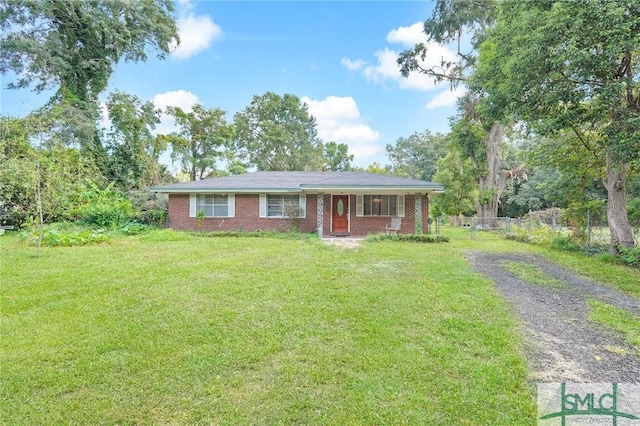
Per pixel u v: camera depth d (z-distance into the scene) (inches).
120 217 614.5
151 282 241.3
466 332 158.4
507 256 382.9
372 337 151.7
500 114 424.8
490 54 561.0
